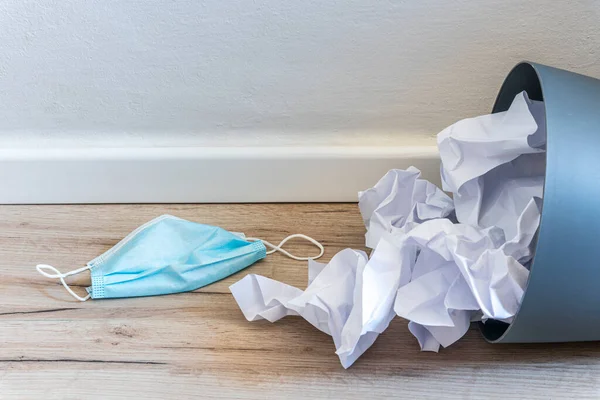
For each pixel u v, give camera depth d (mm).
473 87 1025
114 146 1100
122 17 975
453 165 909
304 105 1052
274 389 815
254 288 912
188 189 1124
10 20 979
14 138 1101
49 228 1091
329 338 882
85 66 1022
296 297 878
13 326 908
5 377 832
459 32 973
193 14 969
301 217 1104
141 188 1125
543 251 743
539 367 844
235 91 1040
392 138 1081
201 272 971
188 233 996
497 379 828
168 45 998
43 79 1036
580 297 767
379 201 1022
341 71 1016
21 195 1135
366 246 1009
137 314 927
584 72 1004
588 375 833
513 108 884
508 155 882
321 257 1025
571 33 968
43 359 857
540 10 949
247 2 956
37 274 1000
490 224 932
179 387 817
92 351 868
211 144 1094
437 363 850
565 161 750
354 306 833
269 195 1128
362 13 960
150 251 969
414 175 1000
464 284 840
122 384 822
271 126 1076
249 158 1086
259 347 870
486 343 877
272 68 1016
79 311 933
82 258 1028
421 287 856
